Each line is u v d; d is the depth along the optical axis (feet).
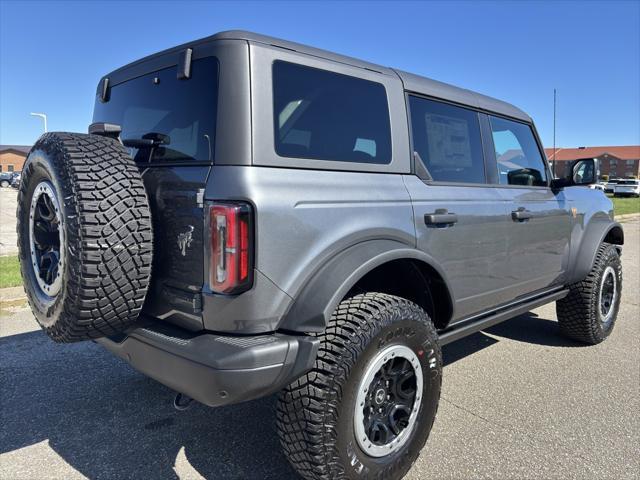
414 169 9.44
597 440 9.71
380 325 7.54
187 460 8.98
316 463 7.09
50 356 13.94
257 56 7.17
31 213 8.08
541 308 19.97
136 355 7.56
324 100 8.04
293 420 7.13
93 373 12.82
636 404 11.30
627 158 307.37
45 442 9.55
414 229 8.93
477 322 11.03
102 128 8.20
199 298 6.95
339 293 7.15
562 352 14.76
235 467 8.78
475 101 11.39
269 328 6.98
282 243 6.96
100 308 6.97
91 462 8.91
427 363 8.49
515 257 11.71
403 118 9.37
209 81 7.30
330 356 7.13
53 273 7.75
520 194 12.05
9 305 18.92
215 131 7.00
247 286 6.72
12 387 11.95
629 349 15.07
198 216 6.92
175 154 7.76
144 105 8.70
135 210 7.07
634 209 80.07
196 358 6.59
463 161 10.81
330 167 7.88
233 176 6.74
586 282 14.57
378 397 7.89
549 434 9.93
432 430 10.05
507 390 12.02
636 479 8.47
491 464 8.88
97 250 6.76
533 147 13.46
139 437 9.75
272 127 7.16
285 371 6.81
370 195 8.25
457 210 9.88
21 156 291.17
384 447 7.86
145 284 7.25
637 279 25.72
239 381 6.42
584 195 14.93
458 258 9.98
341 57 8.58
